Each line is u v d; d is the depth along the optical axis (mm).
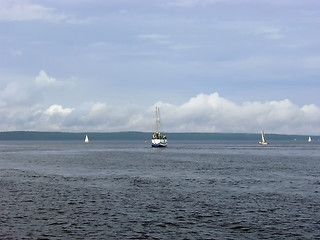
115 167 103438
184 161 127000
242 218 41812
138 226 38438
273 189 62219
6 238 34125
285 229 37656
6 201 50562
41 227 37781
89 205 48406
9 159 138750
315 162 123375
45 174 84625
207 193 57844
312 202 50781
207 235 35594
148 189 61719
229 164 114000
